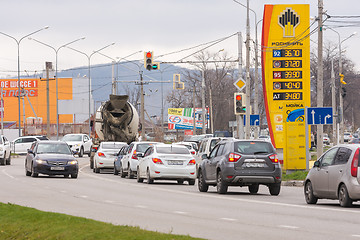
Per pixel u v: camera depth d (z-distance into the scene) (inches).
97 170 2471.7
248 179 1362.0
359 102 6476.4
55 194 1325.0
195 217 901.2
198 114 6166.3
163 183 1856.5
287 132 2004.2
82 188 1533.0
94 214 933.2
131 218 881.5
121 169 2172.7
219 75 6501.0
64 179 1920.5
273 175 1366.9
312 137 4448.8
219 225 798.5
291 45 2524.6
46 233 685.3
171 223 821.2
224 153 1405.0
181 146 1797.5
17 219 796.0
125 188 1566.2
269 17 2524.6
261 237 679.7
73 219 762.2
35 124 6427.2
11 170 2389.3
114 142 2503.7
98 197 1269.7
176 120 6348.4
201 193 1430.9
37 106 7696.9
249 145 1386.6
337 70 5979.3
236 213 960.9
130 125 2637.8
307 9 2524.6
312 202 1143.0
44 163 1932.8
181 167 1745.8
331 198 1099.9
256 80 3245.6
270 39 2527.1
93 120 2741.1
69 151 2039.9
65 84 7731.3
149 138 6205.7
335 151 1095.6
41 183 1685.5
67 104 7696.9
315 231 731.4
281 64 2527.1
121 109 2642.7
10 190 1419.8
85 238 628.7
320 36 2050.9
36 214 818.8
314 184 1129.4
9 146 2928.2
